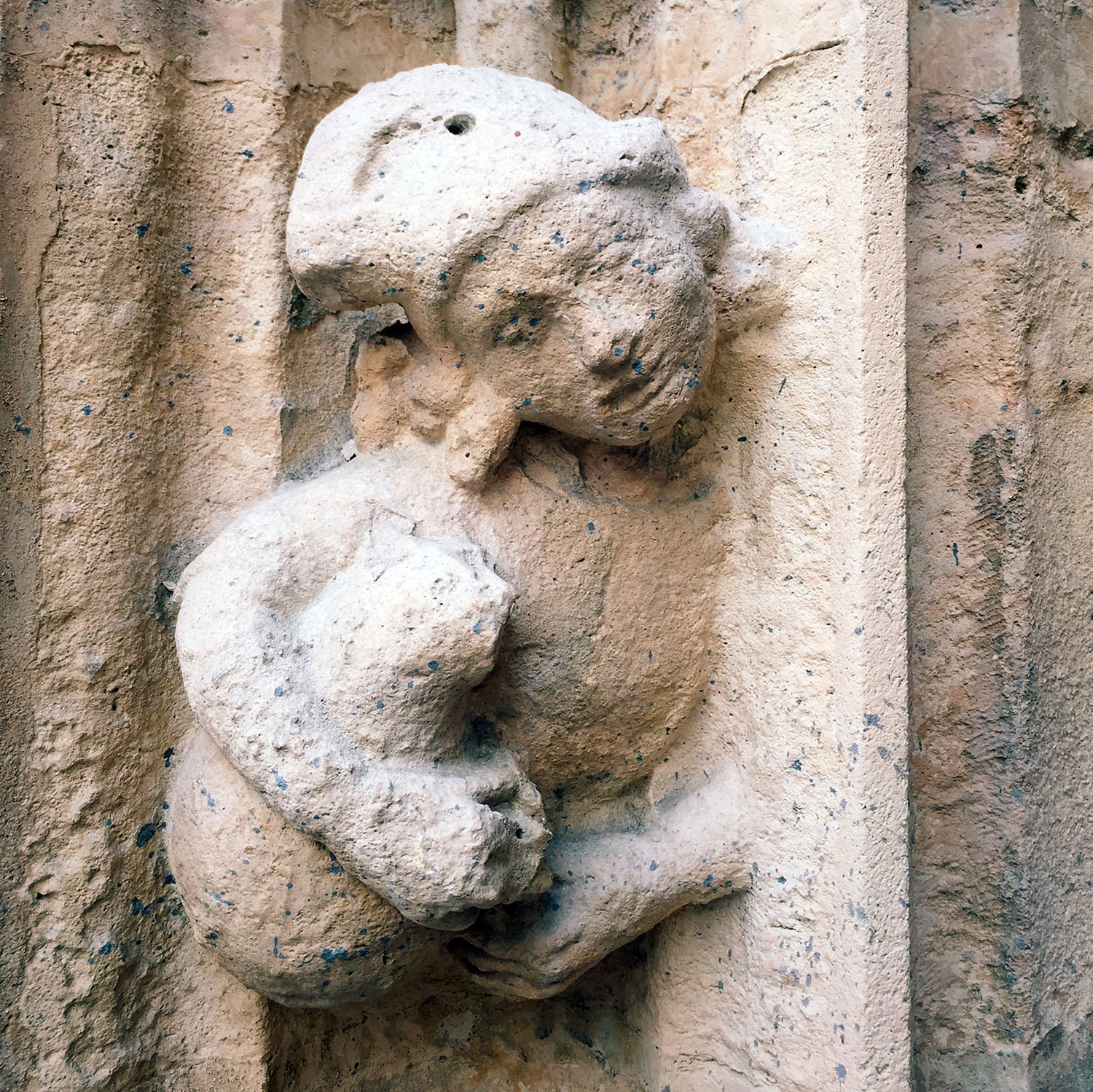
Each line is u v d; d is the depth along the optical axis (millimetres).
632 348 904
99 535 1036
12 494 997
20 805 1006
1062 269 1239
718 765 1162
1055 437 1233
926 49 1231
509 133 883
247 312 1110
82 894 1024
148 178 1053
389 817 865
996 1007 1218
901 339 1026
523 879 941
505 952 1046
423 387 996
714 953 1171
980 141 1215
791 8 1048
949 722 1235
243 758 877
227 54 1099
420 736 904
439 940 1003
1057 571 1236
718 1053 1163
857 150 1005
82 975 1023
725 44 1127
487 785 928
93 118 1024
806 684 1065
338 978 969
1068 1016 1237
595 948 1072
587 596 1038
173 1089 1084
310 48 1130
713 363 1096
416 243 879
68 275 1017
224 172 1105
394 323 1086
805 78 1043
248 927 942
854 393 1013
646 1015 1240
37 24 1001
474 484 1001
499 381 956
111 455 1041
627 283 888
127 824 1055
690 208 964
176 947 1089
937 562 1229
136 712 1062
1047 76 1231
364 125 921
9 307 989
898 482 1031
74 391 1022
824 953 1052
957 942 1242
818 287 1034
